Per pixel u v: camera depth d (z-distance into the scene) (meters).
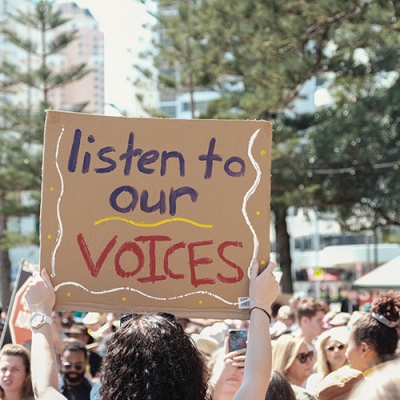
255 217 2.88
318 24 15.99
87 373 6.29
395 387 1.83
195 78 21.56
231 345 3.37
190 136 2.92
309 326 6.44
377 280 15.45
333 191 23.50
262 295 2.71
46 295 2.78
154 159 2.91
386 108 23.41
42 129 22.42
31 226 36.53
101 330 8.16
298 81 17.42
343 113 23.92
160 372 2.10
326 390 3.58
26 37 23.36
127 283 2.84
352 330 3.83
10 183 22.28
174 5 21.03
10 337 5.85
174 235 2.87
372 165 23.08
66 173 2.89
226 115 19.44
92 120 2.91
